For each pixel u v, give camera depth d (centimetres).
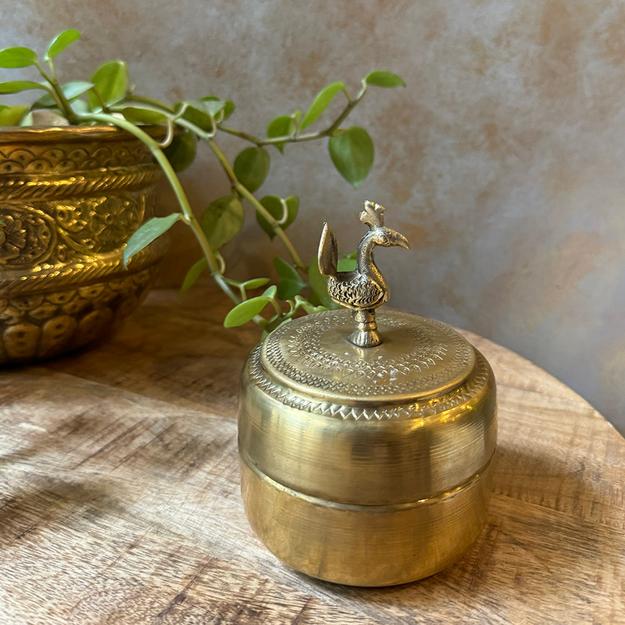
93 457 37
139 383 44
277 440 28
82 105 44
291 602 29
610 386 55
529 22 46
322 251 29
